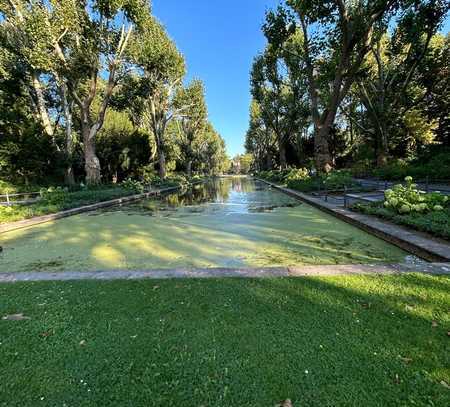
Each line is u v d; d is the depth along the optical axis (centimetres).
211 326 199
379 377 147
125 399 140
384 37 1852
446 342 171
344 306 219
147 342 184
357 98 2219
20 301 247
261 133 3994
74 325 207
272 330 192
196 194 1636
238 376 152
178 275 296
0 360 171
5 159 1423
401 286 247
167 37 1820
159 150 2345
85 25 1200
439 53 1603
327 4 1087
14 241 559
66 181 1709
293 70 1891
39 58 1121
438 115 1938
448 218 440
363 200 817
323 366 157
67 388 149
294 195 1220
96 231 634
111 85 1441
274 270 301
